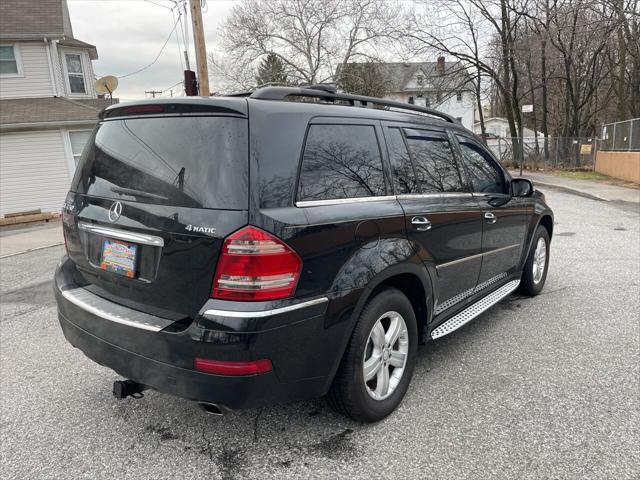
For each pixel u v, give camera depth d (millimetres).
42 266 7586
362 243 2646
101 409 3121
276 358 2250
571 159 23562
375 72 33750
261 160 2273
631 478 2375
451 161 3691
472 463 2506
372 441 2713
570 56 24266
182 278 2287
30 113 15969
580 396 3139
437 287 3322
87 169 2934
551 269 6266
